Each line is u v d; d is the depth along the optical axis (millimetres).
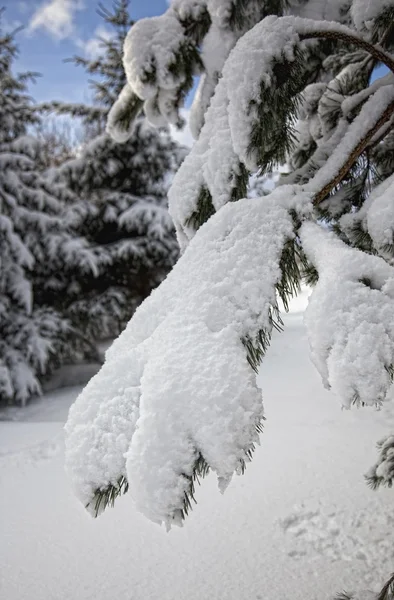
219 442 584
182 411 605
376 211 892
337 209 1290
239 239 822
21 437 4125
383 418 3686
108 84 9555
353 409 3955
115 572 2111
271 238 819
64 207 8867
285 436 3514
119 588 2002
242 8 1712
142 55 1709
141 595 1948
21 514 2695
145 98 1797
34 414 6043
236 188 1103
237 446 591
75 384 7691
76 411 693
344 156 979
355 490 2633
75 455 661
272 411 4156
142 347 723
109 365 720
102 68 9383
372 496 2553
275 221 844
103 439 654
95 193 10492
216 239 841
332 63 1710
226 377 626
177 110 1932
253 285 753
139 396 668
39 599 1964
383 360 601
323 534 2260
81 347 8836
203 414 599
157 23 1751
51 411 6129
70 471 660
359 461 2988
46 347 6961
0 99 7762
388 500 2496
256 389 631
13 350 6812
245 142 1028
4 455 3650
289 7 1748
